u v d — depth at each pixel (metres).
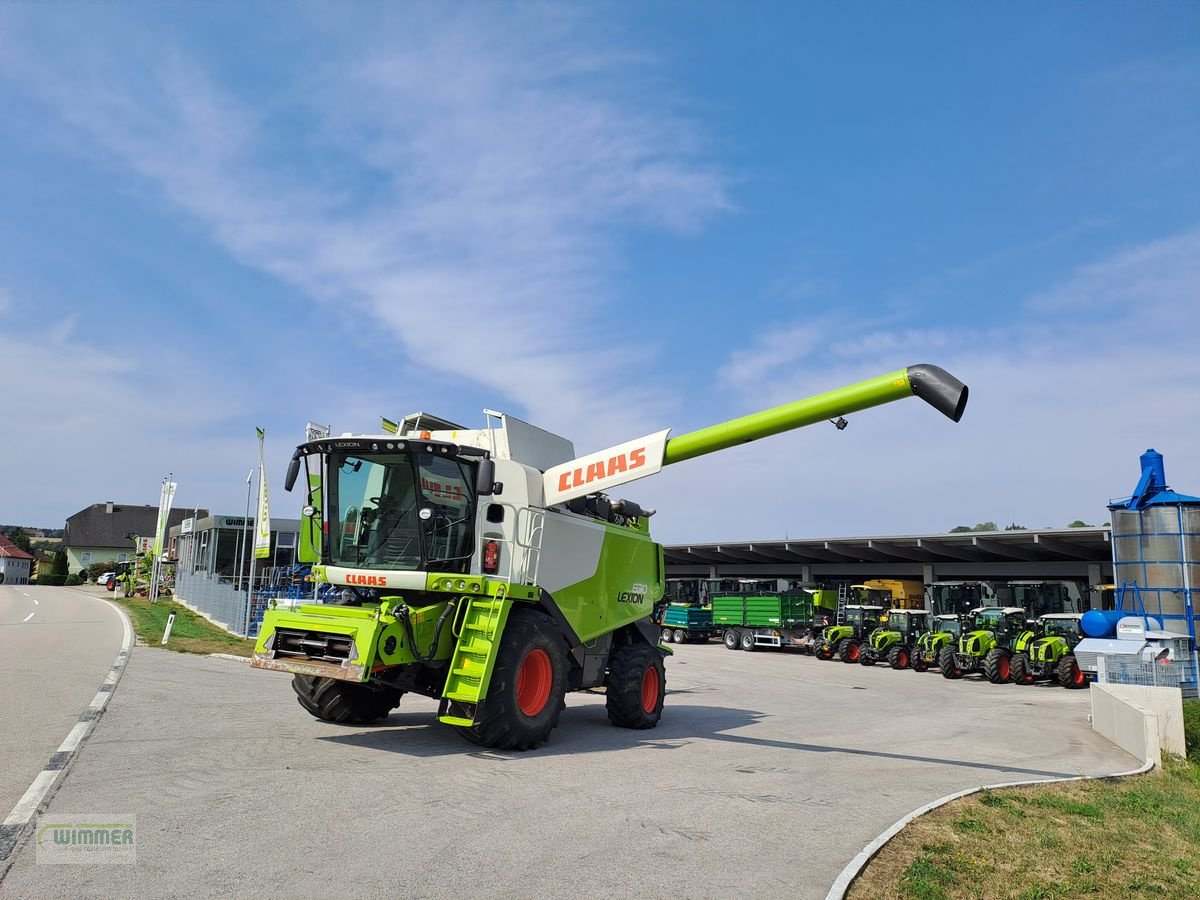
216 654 19.11
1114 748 12.90
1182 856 6.70
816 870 5.52
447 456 9.77
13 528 129.88
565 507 11.23
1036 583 29.50
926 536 35.06
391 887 4.75
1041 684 25.61
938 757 10.88
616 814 6.63
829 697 19.25
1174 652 19.42
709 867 5.46
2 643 19.02
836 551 40.69
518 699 9.27
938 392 8.25
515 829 6.04
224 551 40.84
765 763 9.45
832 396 8.97
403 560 9.59
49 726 9.04
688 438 9.79
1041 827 7.07
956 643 27.30
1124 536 21.17
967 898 5.24
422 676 9.63
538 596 10.11
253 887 4.62
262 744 8.69
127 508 105.25
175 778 6.94
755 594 37.25
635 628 12.82
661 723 12.97
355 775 7.43
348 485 10.13
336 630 8.80
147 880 4.64
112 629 24.17
